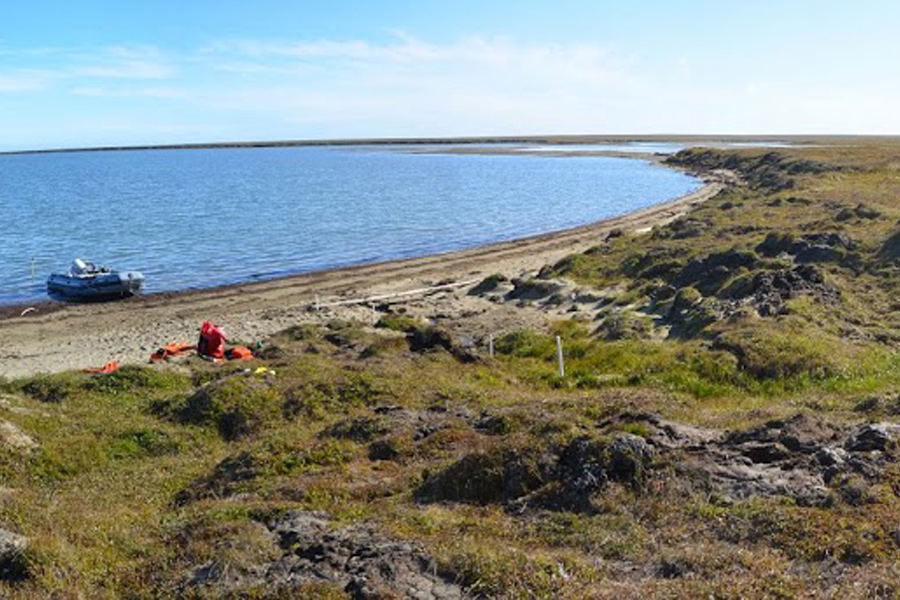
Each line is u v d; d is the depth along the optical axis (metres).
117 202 89.94
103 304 36.84
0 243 57.62
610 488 10.03
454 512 10.30
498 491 10.85
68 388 19.20
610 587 7.52
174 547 9.49
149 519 11.09
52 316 34.34
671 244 37.19
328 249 53.81
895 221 34.50
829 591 7.00
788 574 7.50
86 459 14.73
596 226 60.44
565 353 23.03
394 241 57.22
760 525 8.59
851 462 9.91
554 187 102.88
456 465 11.38
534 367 21.55
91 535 10.16
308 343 24.67
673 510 9.36
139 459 15.22
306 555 8.76
